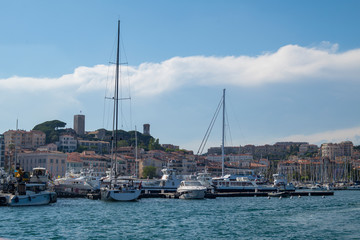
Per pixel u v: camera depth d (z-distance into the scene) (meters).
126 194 99.50
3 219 64.88
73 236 50.84
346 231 55.09
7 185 91.19
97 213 74.38
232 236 51.50
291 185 152.00
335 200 118.00
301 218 68.31
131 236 51.19
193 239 49.50
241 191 142.75
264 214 74.62
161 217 69.50
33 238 49.38
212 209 84.31
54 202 92.81
